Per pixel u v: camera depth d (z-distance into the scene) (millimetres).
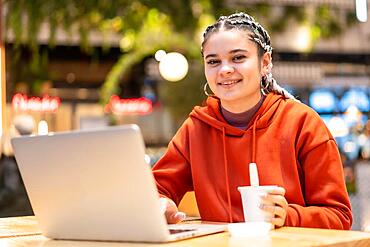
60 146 1562
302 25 8180
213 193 1963
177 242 1501
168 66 5316
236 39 1911
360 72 10344
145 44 5812
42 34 7344
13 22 6203
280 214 1665
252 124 1957
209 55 1950
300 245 1380
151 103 9070
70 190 1590
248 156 1930
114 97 8844
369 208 5492
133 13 6328
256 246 1390
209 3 6594
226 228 1663
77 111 9422
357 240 1463
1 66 4680
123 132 1443
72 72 9406
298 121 1919
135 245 1504
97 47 8758
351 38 8820
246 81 1916
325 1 7941
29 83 8508
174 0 6371
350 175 5652
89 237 1632
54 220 1674
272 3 7773
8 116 8227
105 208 1550
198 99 5586
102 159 1497
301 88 10352
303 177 1922
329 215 1801
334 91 10672
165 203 1839
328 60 9570
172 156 2105
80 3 6215
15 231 1932
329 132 1938
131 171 1465
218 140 1993
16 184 4801
